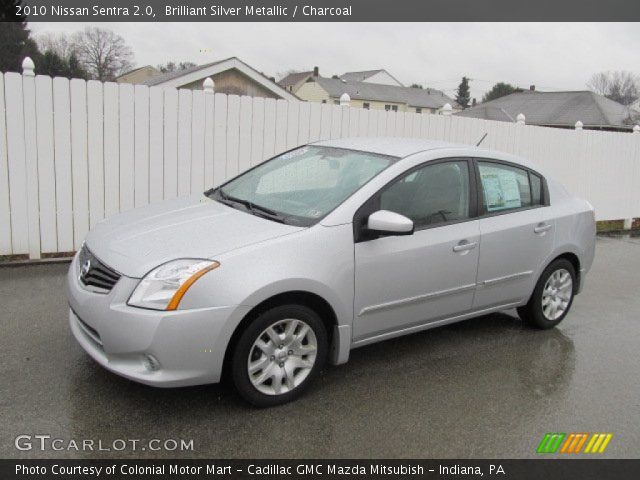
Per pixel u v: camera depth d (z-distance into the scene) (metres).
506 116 49.81
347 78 74.94
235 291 3.43
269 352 3.68
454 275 4.50
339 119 8.40
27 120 6.41
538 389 4.28
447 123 9.52
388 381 4.26
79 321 3.84
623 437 3.70
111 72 49.69
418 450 3.42
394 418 3.74
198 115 7.31
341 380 4.23
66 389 3.83
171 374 3.36
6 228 6.52
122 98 6.83
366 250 3.98
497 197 4.90
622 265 8.66
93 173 6.83
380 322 4.18
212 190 4.96
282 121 7.92
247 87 25.47
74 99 6.59
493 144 10.16
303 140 8.13
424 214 4.36
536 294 5.28
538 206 5.23
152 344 3.30
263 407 3.72
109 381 3.95
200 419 3.58
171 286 3.37
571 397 4.19
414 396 4.05
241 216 4.11
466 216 4.62
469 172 4.71
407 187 4.30
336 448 3.38
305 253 3.72
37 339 4.56
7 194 6.46
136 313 3.33
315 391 4.04
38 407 3.60
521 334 5.39
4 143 6.35
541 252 5.15
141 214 4.38
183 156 7.30
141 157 7.05
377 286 4.05
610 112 46.66
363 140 4.98
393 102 63.75
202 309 3.37
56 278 6.13
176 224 4.01
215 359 3.43
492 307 4.96
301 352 3.81
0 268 6.39
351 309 3.96
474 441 3.55
